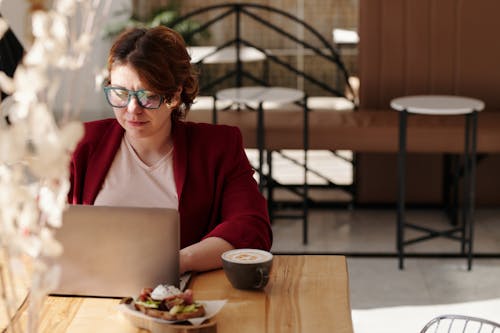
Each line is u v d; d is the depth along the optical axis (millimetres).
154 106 1972
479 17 5066
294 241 4863
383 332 3660
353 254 4652
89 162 2205
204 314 1665
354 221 5195
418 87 5188
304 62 6945
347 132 4836
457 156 4980
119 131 2217
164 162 2197
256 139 4867
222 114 5203
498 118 4957
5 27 1108
